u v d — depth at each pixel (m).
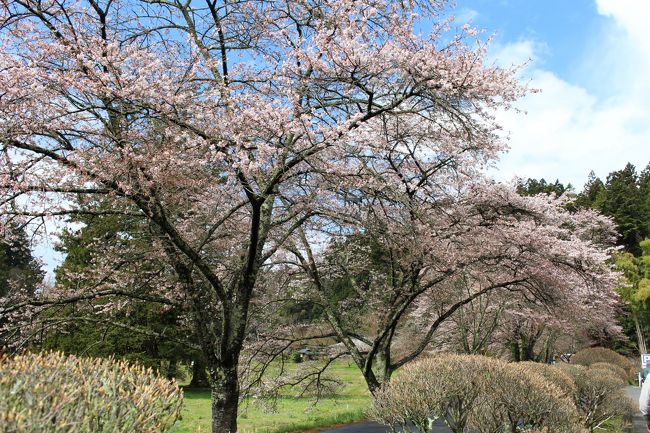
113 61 7.07
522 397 7.19
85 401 2.46
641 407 6.53
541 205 12.46
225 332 8.29
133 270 9.87
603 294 14.84
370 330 16.97
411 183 11.16
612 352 23.62
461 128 9.35
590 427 11.55
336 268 13.60
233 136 7.16
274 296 13.59
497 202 11.27
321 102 7.94
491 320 18.75
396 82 8.50
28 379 2.52
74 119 7.26
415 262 10.73
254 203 7.79
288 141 8.21
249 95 7.66
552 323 17.61
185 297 9.26
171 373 23.70
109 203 8.70
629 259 35.91
